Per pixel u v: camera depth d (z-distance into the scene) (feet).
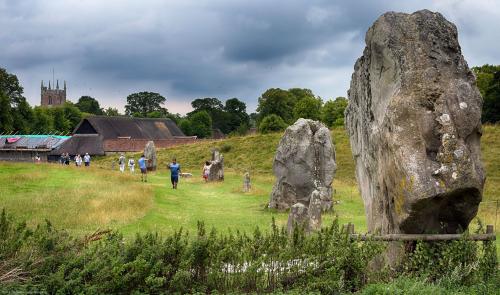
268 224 75.15
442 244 36.24
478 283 34.83
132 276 32.71
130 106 543.80
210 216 82.48
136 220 68.85
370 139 41.63
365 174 43.65
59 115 423.64
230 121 492.95
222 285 34.71
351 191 121.70
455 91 36.06
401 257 36.70
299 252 35.78
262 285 34.37
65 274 33.83
